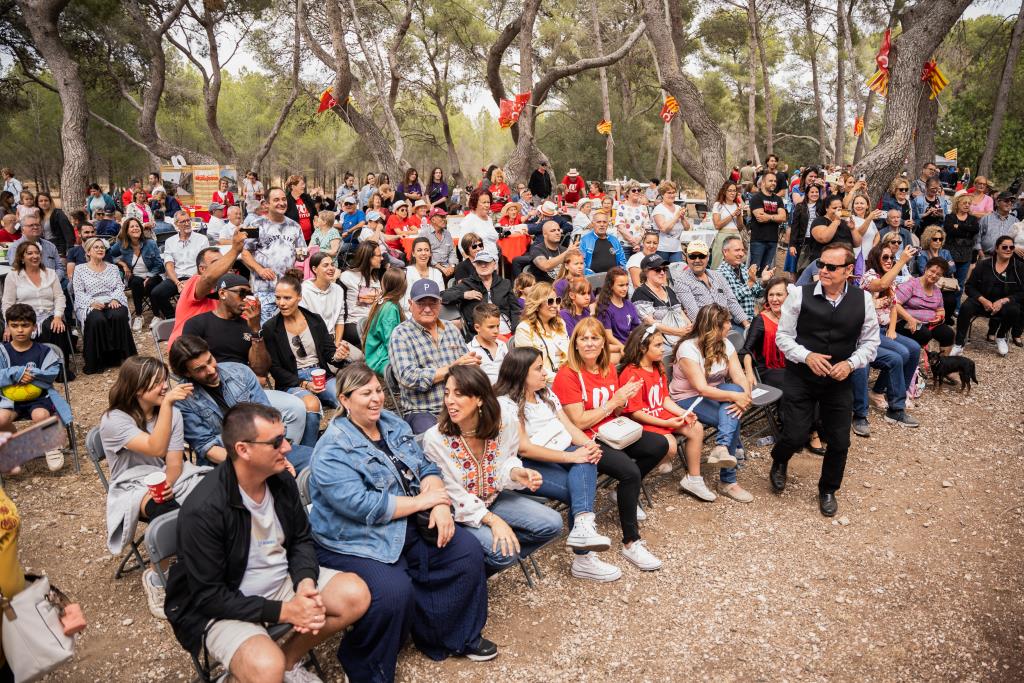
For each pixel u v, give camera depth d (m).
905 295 7.68
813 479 5.80
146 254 9.23
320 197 16.69
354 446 3.47
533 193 15.73
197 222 11.66
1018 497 5.69
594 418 4.63
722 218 10.65
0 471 4.92
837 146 32.59
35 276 7.29
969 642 4.00
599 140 35.00
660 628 3.96
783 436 5.33
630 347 5.01
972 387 8.19
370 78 26.17
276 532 3.13
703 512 5.21
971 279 9.20
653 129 38.66
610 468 4.48
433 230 9.38
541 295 5.52
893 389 6.99
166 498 3.75
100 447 4.16
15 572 2.75
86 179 16.58
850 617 4.15
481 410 3.79
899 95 12.52
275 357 5.43
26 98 32.00
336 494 3.35
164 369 4.18
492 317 5.36
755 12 28.84
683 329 6.53
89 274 7.61
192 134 43.12
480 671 3.57
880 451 6.39
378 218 10.44
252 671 2.81
